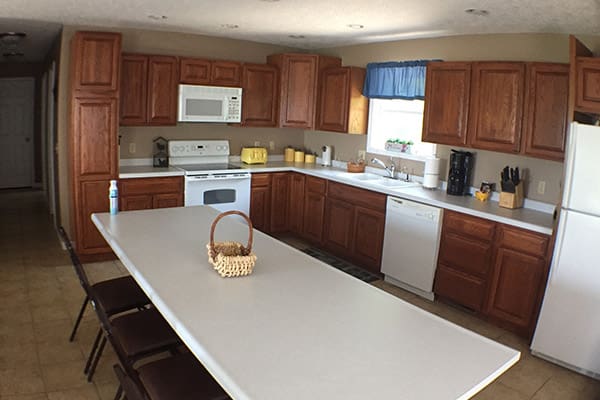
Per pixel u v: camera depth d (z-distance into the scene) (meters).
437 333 1.88
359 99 5.45
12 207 6.91
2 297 3.91
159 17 4.35
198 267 2.42
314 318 1.94
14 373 2.89
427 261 4.24
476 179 4.49
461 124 4.25
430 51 4.78
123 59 4.81
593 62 3.02
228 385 1.47
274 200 5.76
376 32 4.61
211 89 5.34
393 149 5.27
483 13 3.43
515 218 3.68
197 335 1.74
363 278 4.77
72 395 2.71
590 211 3.11
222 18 4.31
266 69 5.68
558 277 3.29
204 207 3.68
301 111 5.77
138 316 2.59
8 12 4.12
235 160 6.05
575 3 2.86
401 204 4.41
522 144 3.86
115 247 2.70
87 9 3.98
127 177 4.77
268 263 2.55
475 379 1.58
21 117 8.15
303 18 4.10
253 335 1.77
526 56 4.06
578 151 3.11
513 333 3.79
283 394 1.42
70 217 5.08
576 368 3.27
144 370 2.10
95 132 4.56
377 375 1.56
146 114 5.03
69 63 4.81
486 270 3.85
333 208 5.25
